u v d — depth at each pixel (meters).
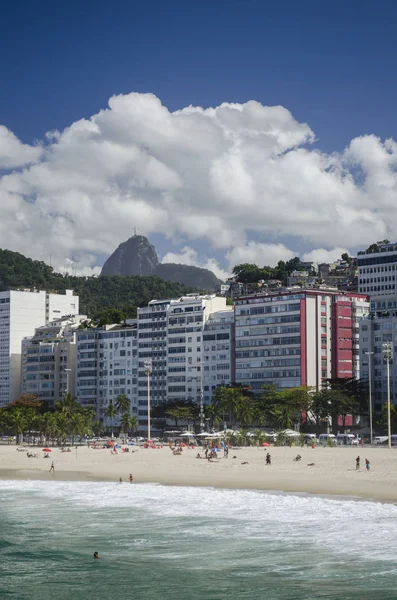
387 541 82.19
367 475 135.75
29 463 186.62
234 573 73.50
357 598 65.88
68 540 88.50
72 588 71.19
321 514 97.44
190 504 109.62
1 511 108.31
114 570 76.06
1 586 72.06
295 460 167.12
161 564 77.25
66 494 125.31
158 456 192.25
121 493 124.56
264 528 90.44
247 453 192.38
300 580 70.69
